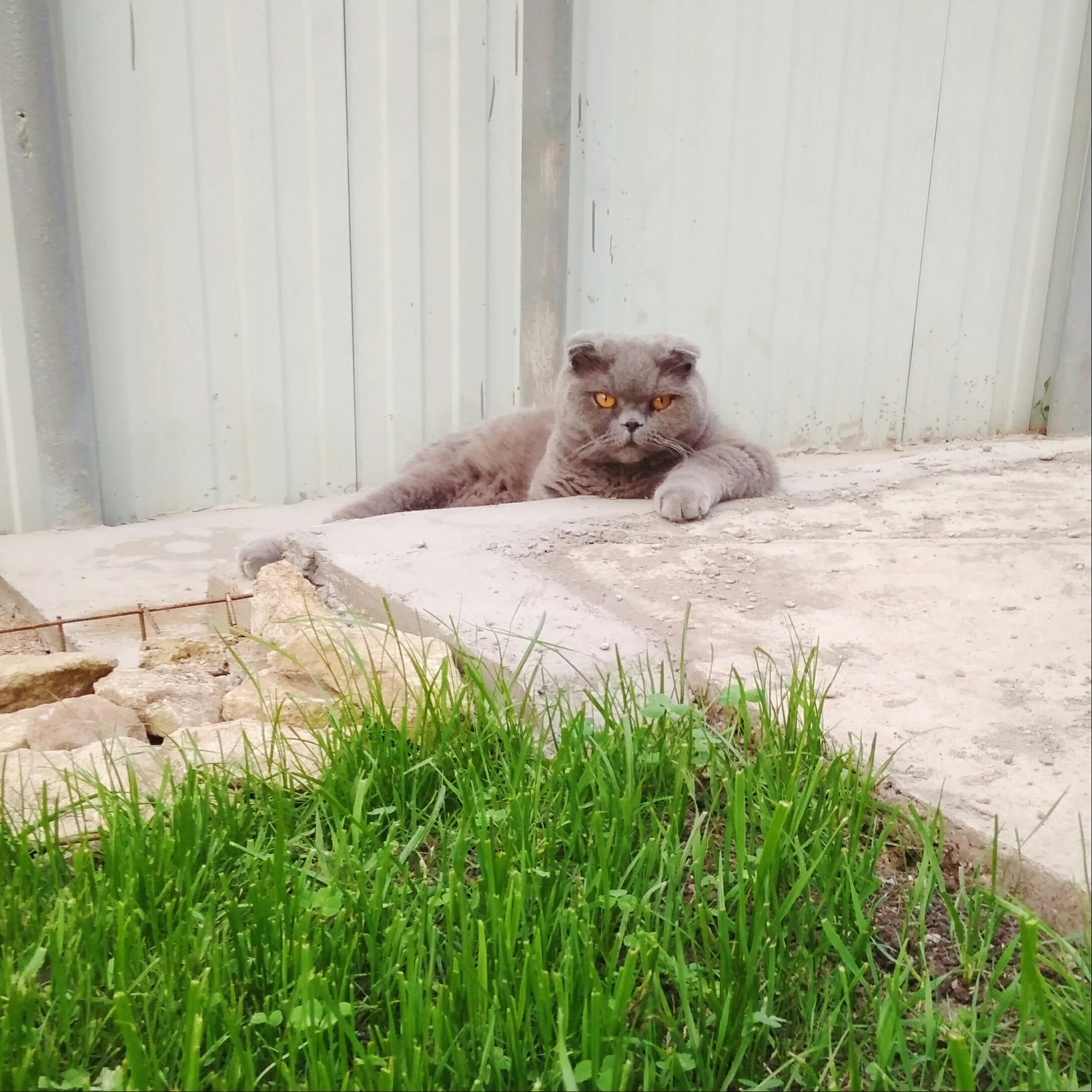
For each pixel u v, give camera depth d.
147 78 1.13
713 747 0.50
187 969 0.37
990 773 0.48
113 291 1.17
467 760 0.52
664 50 1.31
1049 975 0.40
